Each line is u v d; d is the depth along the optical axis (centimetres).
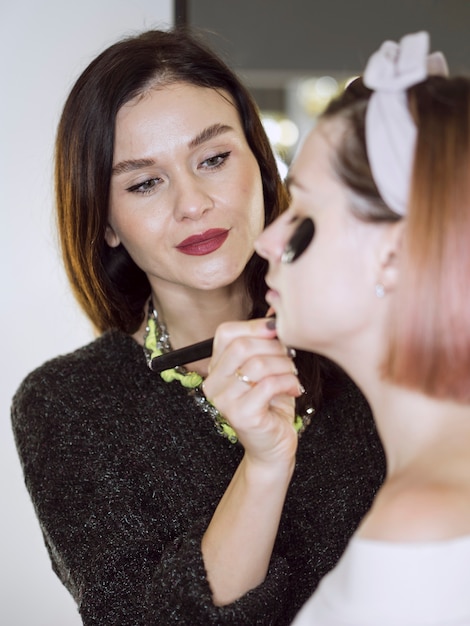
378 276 60
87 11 164
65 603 165
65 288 163
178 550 90
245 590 86
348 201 61
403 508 54
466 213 56
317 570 97
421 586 52
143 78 96
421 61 60
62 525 98
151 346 104
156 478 99
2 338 166
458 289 55
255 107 103
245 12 188
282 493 84
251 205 98
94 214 100
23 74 163
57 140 101
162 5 167
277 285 66
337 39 190
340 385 101
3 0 162
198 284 97
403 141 59
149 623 86
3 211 165
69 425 101
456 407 59
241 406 80
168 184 96
